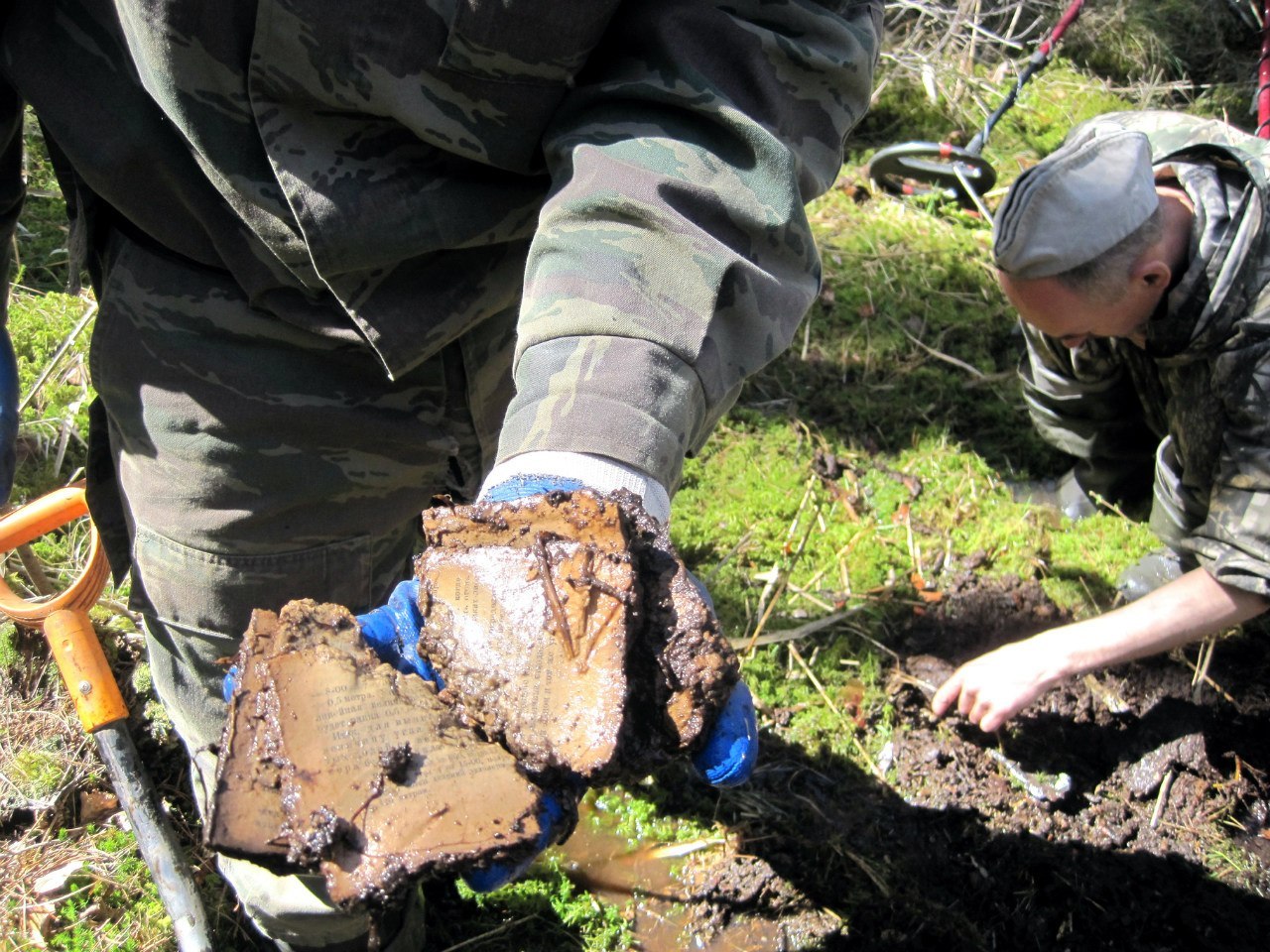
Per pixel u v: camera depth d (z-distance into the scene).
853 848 2.14
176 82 1.15
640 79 1.09
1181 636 2.13
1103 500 2.92
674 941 2.00
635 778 1.00
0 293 1.62
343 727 0.92
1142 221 2.11
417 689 0.98
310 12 1.07
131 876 1.91
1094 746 2.36
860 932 2.02
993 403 3.12
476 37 1.07
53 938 1.82
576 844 2.12
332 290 1.28
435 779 0.90
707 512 2.73
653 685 0.99
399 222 1.23
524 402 1.04
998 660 2.17
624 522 0.99
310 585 1.58
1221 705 2.43
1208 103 4.43
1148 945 2.05
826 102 1.17
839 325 3.29
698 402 1.05
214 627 1.56
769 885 2.07
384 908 0.86
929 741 2.32
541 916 2.01
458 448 1.68
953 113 4.17
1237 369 2.09
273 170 1.21
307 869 0.88
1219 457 2.18
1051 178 2.16
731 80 1.10
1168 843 2.21
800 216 1.10
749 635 2.47
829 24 1.14
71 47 1.26
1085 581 2.66
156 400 1.45
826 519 2.76
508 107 1.14
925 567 2.67
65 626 1.76
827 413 3.06
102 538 1.67
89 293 2.91
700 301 1.02
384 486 1.57
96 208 1.45
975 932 2.03
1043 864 2.15
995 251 2.30
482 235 1.28
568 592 0.98
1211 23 4.69
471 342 1.54
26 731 2.05
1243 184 2.16
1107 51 4.65
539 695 0.95
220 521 1.48
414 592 1.07
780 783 2.24
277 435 1.46
